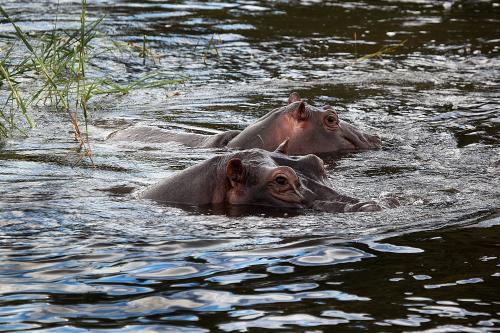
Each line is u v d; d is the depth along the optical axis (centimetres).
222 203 1573
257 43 3516
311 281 1185
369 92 2775
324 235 1374
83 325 1052
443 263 1245
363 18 4103
